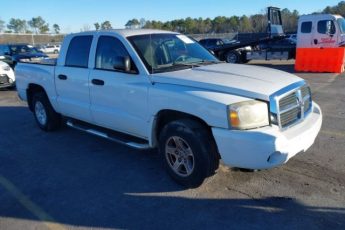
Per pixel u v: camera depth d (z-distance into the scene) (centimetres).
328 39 1577
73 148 582
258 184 418
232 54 2059
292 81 403
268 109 359
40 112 685
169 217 362
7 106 962
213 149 386
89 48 529
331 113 732
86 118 554
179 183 424
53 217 373
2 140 643
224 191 406
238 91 364
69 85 566
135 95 445
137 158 523
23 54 1756
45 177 472
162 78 418
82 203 399
